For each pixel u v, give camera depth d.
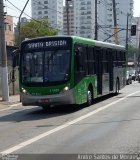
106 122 16.30
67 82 20.19
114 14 55.78
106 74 26.53
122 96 29.39
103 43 26.17
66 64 20.30
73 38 20.58
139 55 109.38
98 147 11.38
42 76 20.53
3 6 28.70
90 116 18.50
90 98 23.06
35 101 20.59
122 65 31.77
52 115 19.88
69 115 19.38
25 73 20.94
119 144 11.70
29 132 14.66
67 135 13.60
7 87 28.75
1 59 28.62
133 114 18.66
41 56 20.70
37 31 77.81
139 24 84.75
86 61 22.31
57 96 20.23
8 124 17.42
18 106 26.09
